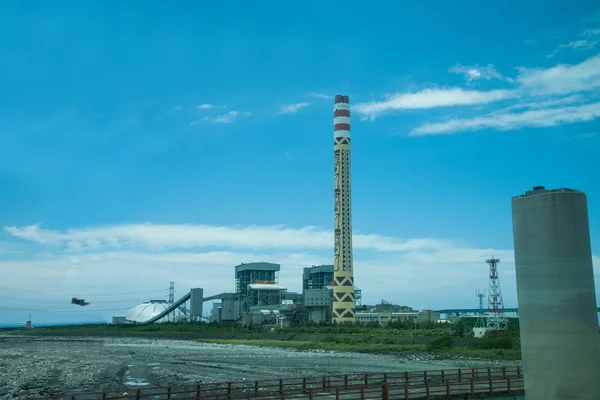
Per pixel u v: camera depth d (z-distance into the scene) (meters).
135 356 163.88
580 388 25.72
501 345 155.75
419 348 170.62
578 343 26.02
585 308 26.42
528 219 27.89
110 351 190.00
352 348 185.25
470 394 47.41
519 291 28.31
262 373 109.44
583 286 26.56
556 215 27.00
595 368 26.11
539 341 26.88
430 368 116.81
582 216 27.19
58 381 98.38
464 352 153.25
